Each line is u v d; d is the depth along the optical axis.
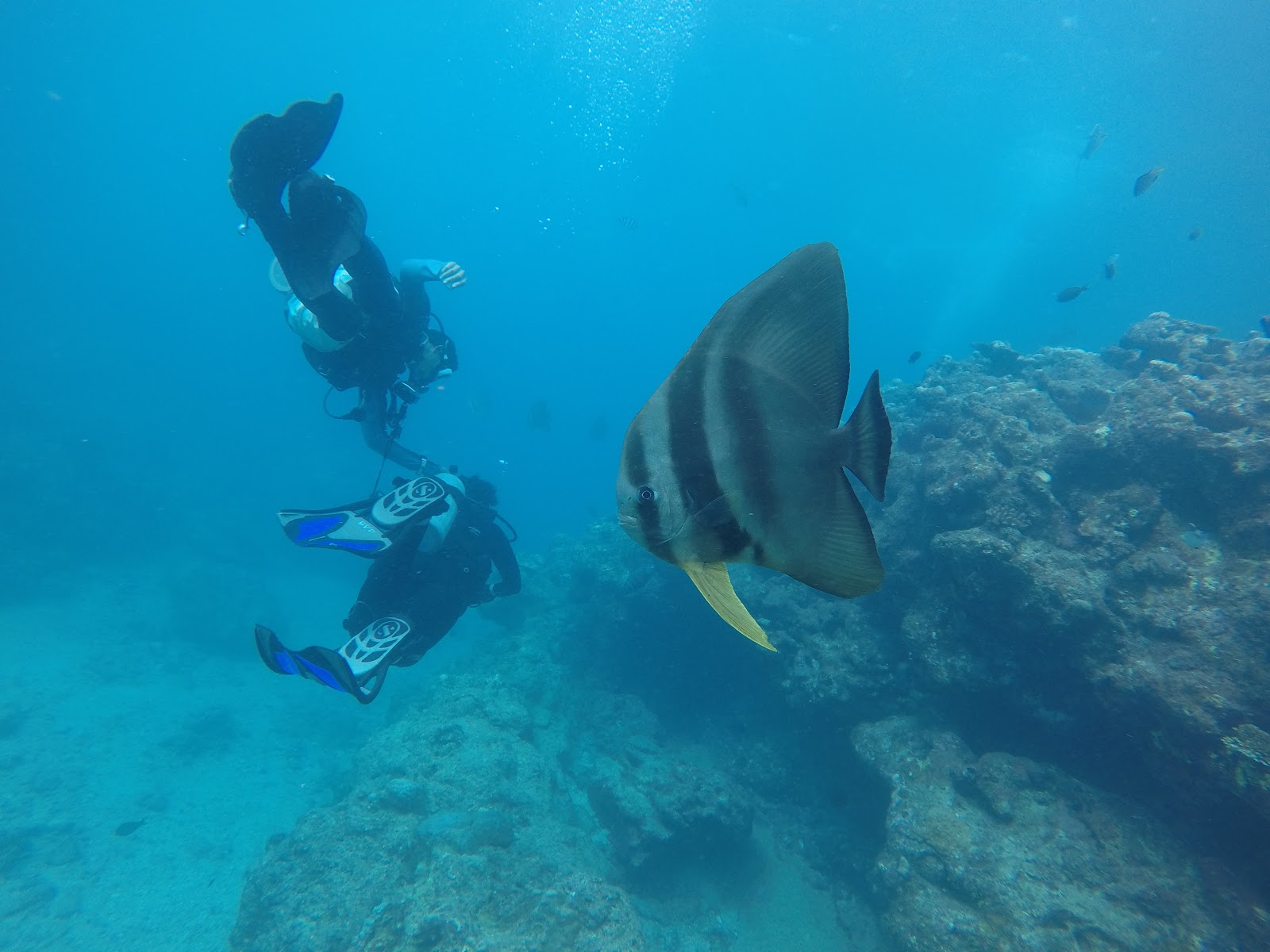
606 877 7.24
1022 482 6.36
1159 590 5.46
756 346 0.94
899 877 5.55
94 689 12.44
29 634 13.74
